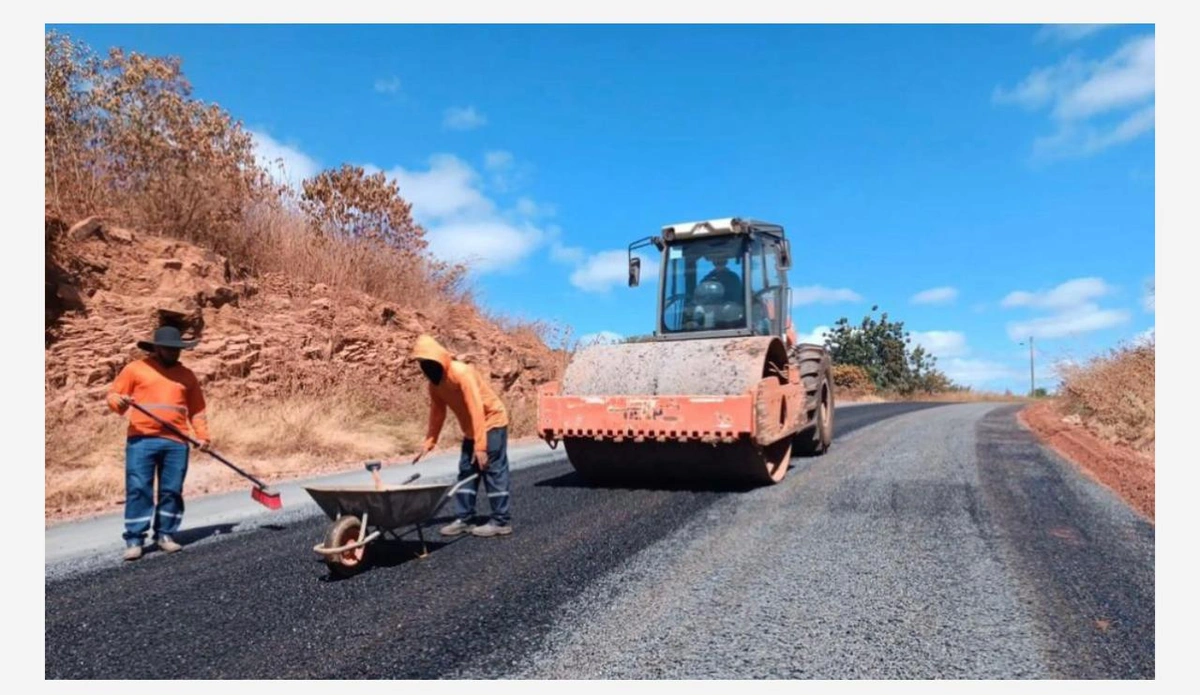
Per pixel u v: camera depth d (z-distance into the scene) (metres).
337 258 16.28
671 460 7.75
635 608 4.10
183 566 5.04
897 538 5.44
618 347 8.37
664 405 7.33
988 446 10.59
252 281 14.16
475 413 5.55
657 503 6.95
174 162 13.87
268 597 4.39
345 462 10.00
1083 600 4.15
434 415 5.93
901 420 16.30
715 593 4.32
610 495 7.40
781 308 10.05
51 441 8.27
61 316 10.64
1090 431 12.34
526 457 10.53
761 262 9.51
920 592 4.29
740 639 3.67
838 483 7.74
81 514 6.75
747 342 7.95
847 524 5.89
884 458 9.53
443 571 4.88
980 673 3.30
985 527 5.73
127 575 4.84
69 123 12.57
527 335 20.83
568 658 3.49
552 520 6.31
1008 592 4.28
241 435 9.95
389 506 4.88
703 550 5.22
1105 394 12.45
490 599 4.30
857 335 43.47
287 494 7.67
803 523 5.96
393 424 12.50
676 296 9.40
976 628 3.78
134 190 13.69
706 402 7.20
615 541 5.53
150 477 5.43
